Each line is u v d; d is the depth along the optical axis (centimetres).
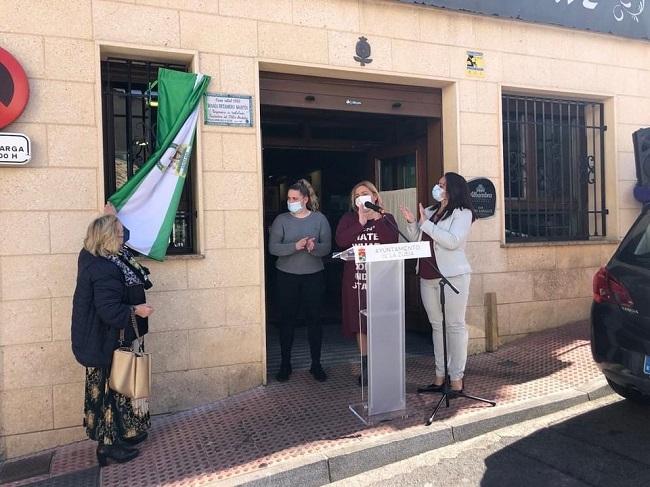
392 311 404
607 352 377
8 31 396
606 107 639
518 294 581
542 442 378
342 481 345
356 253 373
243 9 463
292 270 482
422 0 524
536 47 585
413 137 625
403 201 650
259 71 494
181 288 443
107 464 362
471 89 555
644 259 373
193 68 449
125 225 426
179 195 441
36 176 402
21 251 398
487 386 466
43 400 403
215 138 454
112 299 343
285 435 384
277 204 850
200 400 449
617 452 358
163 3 437
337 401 441
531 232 619
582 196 648
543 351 541
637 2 633
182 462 357
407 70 525
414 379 494
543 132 621
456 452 372
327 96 524
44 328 403
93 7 417
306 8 485
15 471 372
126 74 457
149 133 455
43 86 404
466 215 425
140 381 349
